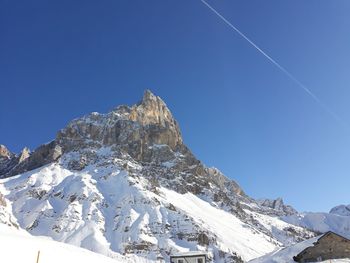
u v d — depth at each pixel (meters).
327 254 76.06
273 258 82.06
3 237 50.69
